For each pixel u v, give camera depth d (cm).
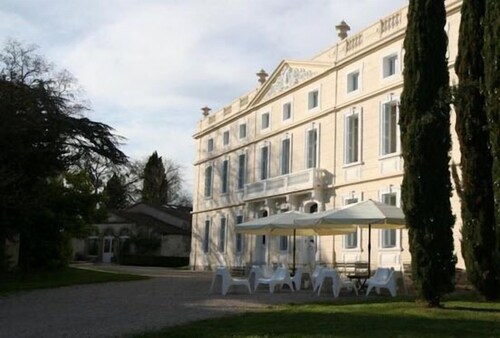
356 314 1116
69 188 2647
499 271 1180
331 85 2803
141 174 6969
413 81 1270
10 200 2117
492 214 1365
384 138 2405
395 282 1631
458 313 1112
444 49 1298
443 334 874
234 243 3747
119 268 3909
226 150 3959
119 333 956
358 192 2536
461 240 1432
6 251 2353
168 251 5412
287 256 3061
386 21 2458
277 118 3294
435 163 1233
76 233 2703
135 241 5306
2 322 1134
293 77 3155
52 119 2289
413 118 1255
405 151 1255
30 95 2236
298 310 1204
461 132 1409
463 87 1298
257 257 3403
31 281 2159
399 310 1170
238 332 923
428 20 1291
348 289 1769
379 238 2364
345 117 2675
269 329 945
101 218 2808
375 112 2472
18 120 2145
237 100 3875
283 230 2286
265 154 3438
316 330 926
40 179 2430
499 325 959
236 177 3791
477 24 1409
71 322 1107
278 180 3108
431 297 1227
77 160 2509
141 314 1209
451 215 1246
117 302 1465
